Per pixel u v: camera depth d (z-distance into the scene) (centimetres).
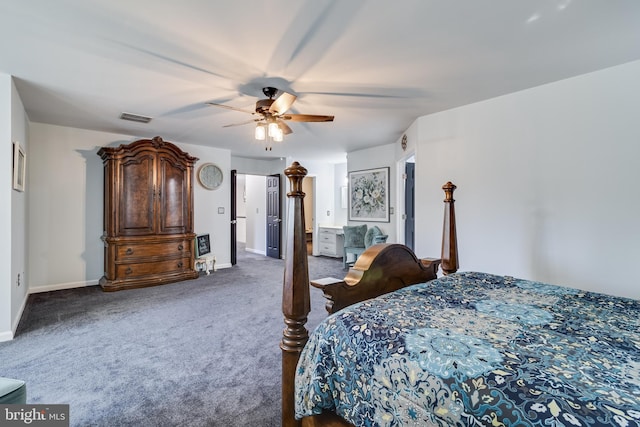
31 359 225
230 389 191
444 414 83
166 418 164
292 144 541
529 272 287
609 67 245
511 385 78
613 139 246
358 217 600
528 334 108
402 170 498
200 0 164
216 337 267
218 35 198
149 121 391
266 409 173
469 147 325
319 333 121
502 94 298
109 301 364
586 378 80
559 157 270
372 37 199
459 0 165
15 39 204
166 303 359
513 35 198
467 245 325
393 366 96
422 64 237
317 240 743
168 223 454
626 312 132
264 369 216
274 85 274
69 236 425
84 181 436
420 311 129
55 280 414
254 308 345
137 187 426
